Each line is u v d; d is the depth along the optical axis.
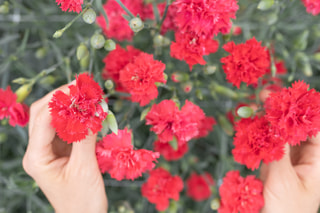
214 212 0.60
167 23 0.48
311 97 0.41
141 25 0.44
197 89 0.51
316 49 0.61
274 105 0.41
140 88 0.43
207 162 0.62
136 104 0.50
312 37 0.61
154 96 0.44
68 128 0.39
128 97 0.52
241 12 0.57
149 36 0.56
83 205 0.45
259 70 0.44
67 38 0.57
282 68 0.54
